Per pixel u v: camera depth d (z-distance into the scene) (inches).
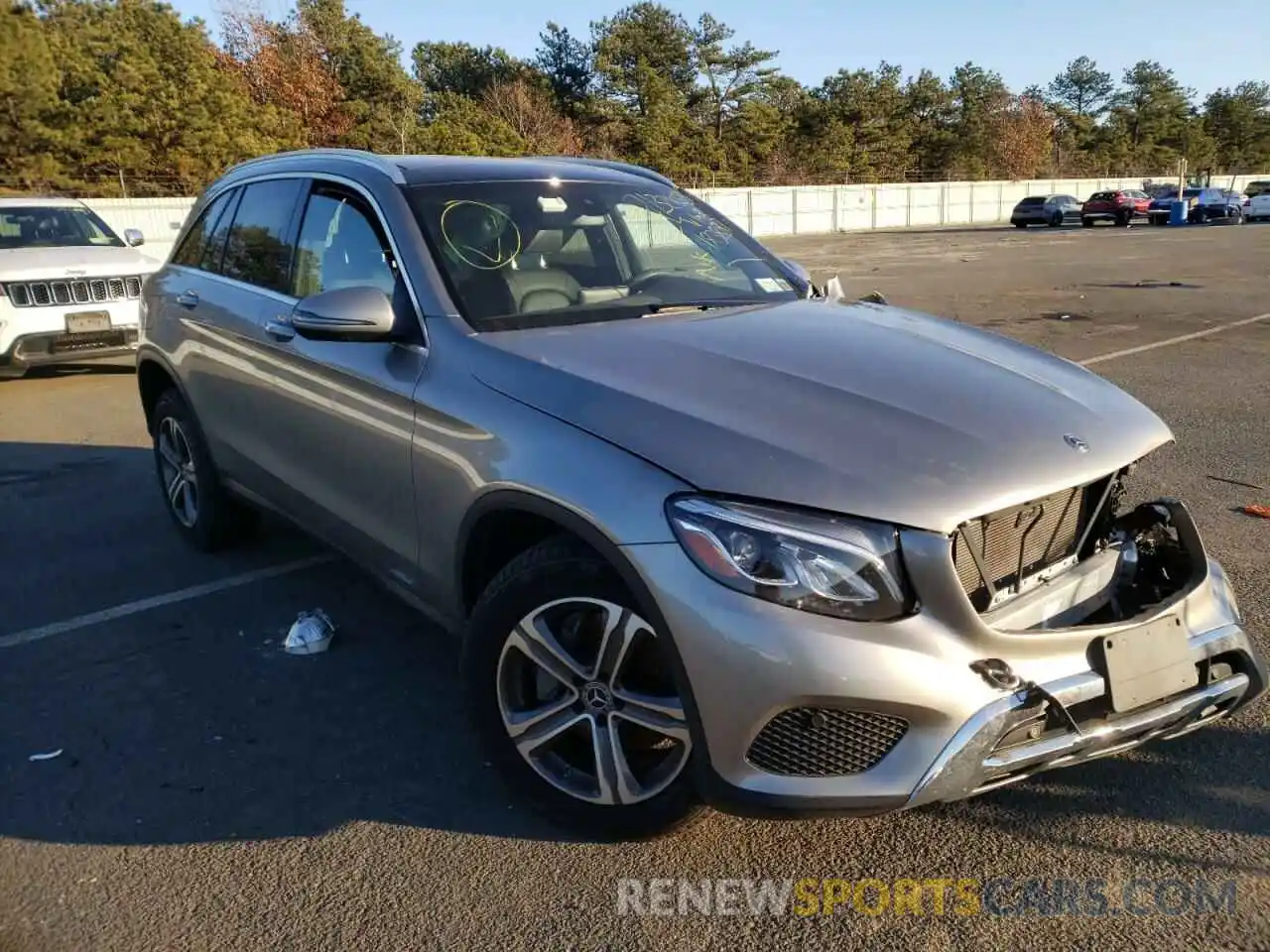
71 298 363.9
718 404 102.6
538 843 111.5
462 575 119.3
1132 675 98.3
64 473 264.4
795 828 112.7
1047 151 3329.2
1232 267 834.2
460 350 121.0
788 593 88.6
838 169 2839.6
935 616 90.3
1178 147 3929.6
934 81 3221.0
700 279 151.4
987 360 121.6
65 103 1206.9
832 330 129.0
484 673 112.0
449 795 120.9
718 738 92.0
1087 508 108.5
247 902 103.5
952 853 108.1
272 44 1672.0
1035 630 98.3
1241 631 109.7
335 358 138.3
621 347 117.7
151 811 118.7
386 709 141.2
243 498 181.0
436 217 138.1
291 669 153.2
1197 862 105.3
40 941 98.7
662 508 93.5
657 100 2476.6
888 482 91.5
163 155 1296.8
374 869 108.0
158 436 209.9
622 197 159.2
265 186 175.6
